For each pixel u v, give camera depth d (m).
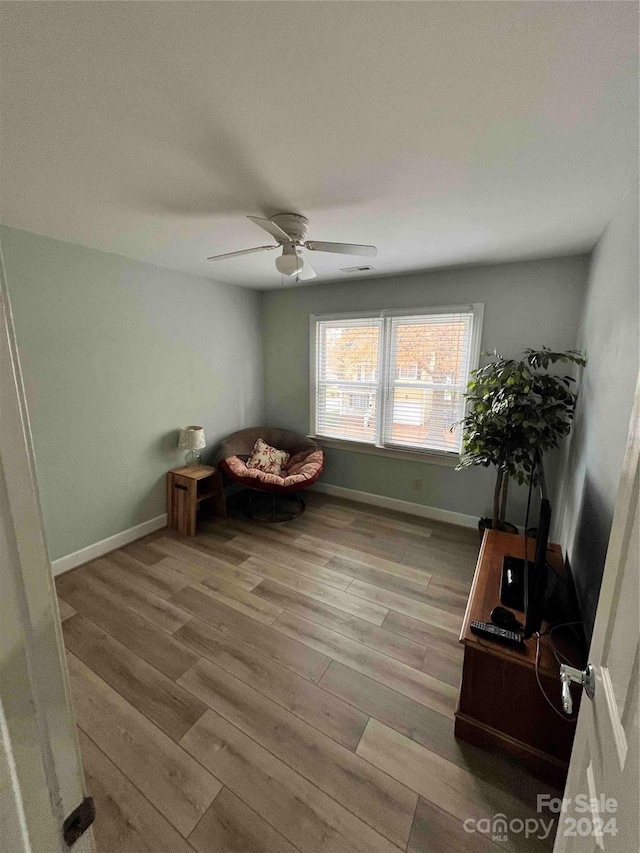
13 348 0.41
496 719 1.43
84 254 2.55
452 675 1.80
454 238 2.31
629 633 0.64
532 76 0.95
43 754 0.45
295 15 0.78
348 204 1.79
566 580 1.78
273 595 2.40
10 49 0.85
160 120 1.14
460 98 1.04
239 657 1.90
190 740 1.49
